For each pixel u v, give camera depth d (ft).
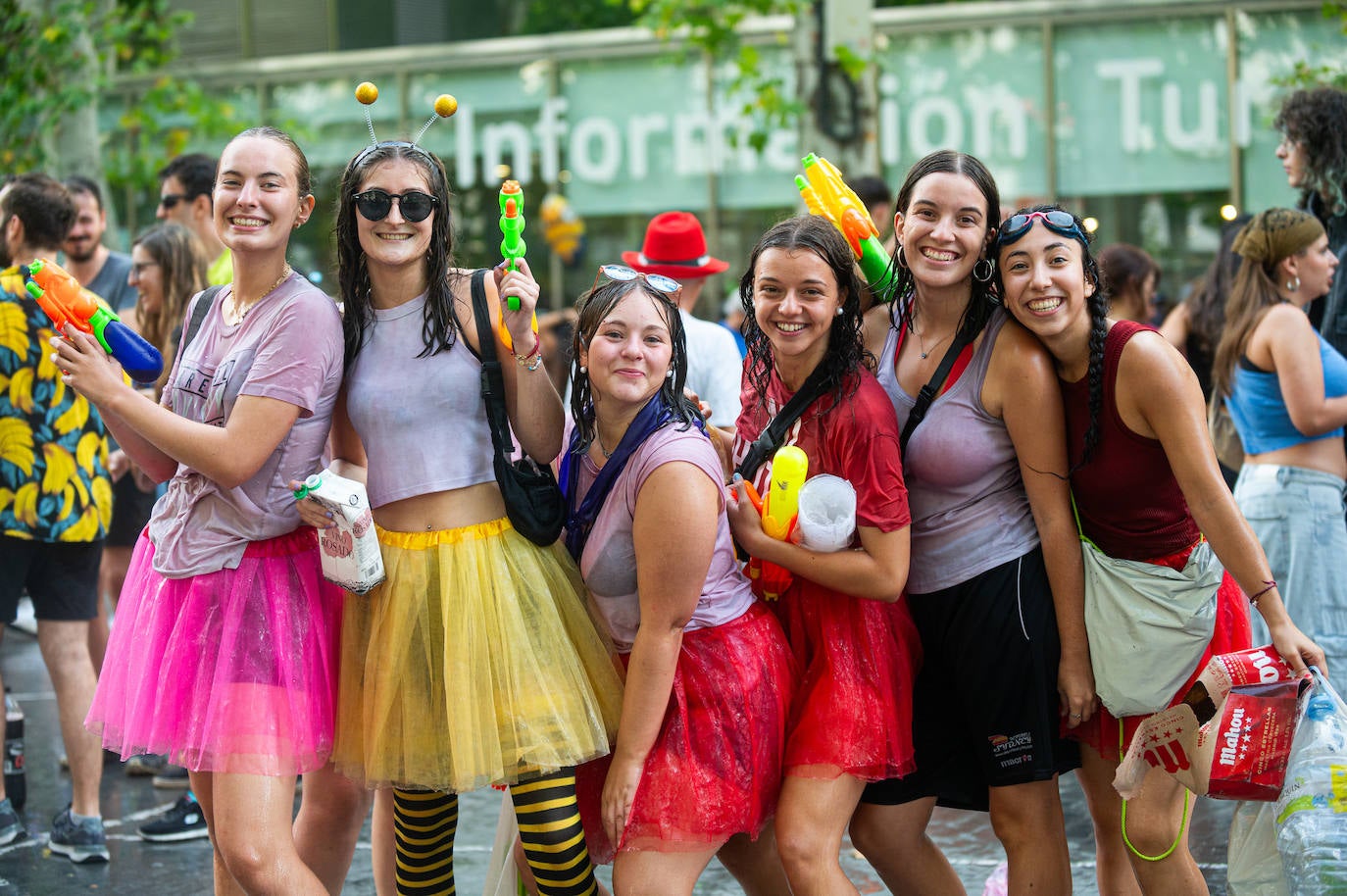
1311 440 15.01
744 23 41.91
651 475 9.89
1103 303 10.48
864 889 14.28
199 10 49.67
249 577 10.43
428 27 48.32
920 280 10.67
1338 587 14.85
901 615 10.89
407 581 10.23
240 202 10.33
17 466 15.19
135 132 44.68
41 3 31.30
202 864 15.31
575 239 44.27
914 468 10.83
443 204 10.32
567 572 10.71
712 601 10.39
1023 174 40.68
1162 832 10.71
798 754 10.38
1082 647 10.70
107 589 18.99
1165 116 39.63
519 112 44.83
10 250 16.11
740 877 11.51
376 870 12.43
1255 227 15.15
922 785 11.28
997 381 10.60
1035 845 10.91
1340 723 9.96
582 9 48.37
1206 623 10.46
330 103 46.47
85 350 9.86
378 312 10.50
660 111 43.45
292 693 10.30
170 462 11.19
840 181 11.41
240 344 10.46
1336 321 16.03
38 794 17.85
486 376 10.28
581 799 10.70
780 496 10.23
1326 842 9.70
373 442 10.41
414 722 10.14
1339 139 15.90
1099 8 39.65
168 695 10.30
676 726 10.12
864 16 29.53
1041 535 10.71
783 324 10.38
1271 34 38.68
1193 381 10.31
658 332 10.01
